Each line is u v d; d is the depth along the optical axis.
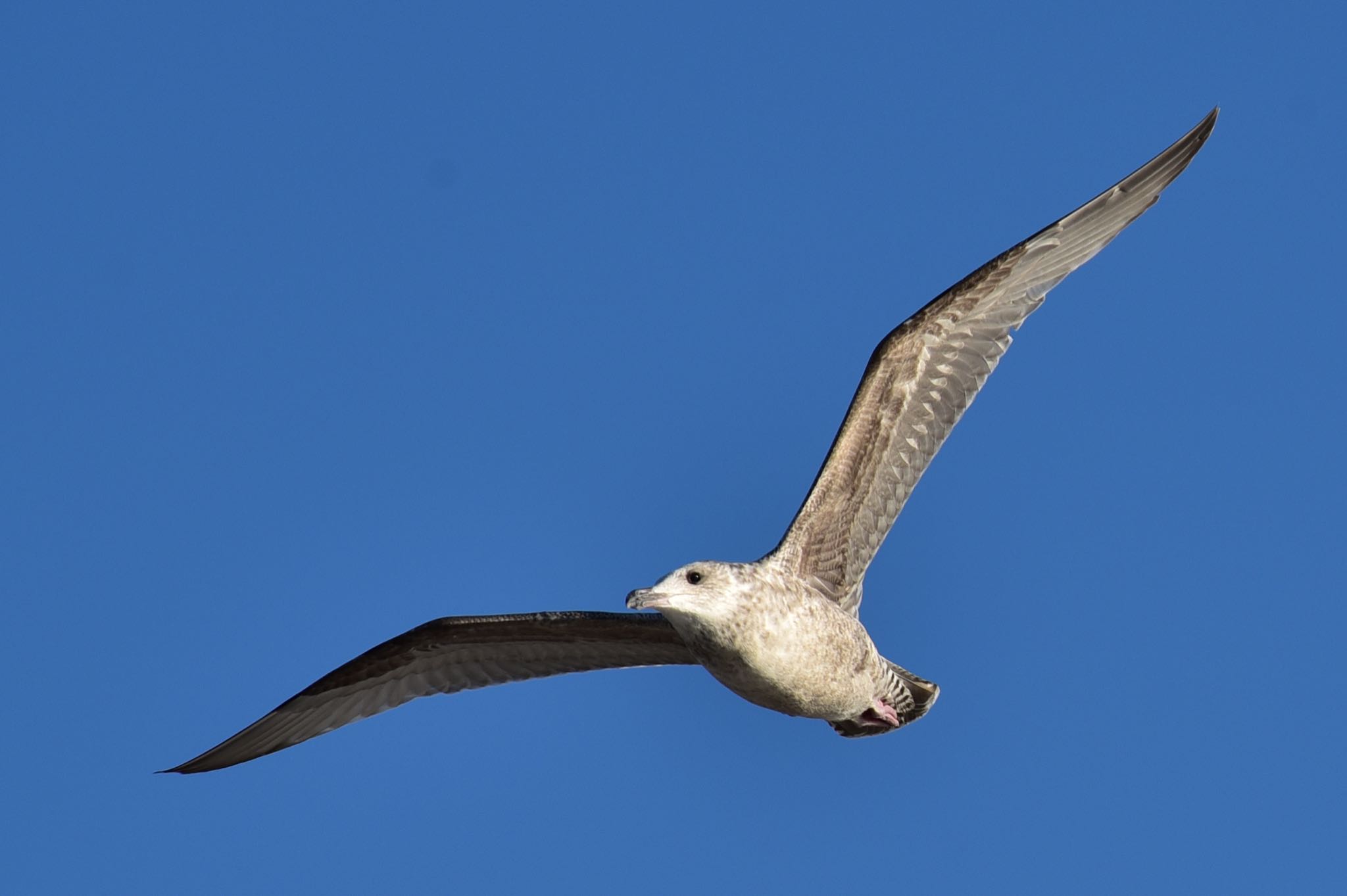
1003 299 15.82
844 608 15.69
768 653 14.83
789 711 15.48
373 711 17.33
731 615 14.74
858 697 15.48
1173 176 15.98
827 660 15.09
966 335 15.75
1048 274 15.92
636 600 14.56
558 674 17.00
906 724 16.19
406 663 17.06
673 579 14.72
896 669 16.23
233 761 17.31
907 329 15.42
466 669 17.14
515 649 16.97
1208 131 15.96
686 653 16.66
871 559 15.86
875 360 15.43
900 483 15.84
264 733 17.19
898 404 15.73
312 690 17.02
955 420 15.78
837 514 15.63
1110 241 16.00
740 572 14.93
